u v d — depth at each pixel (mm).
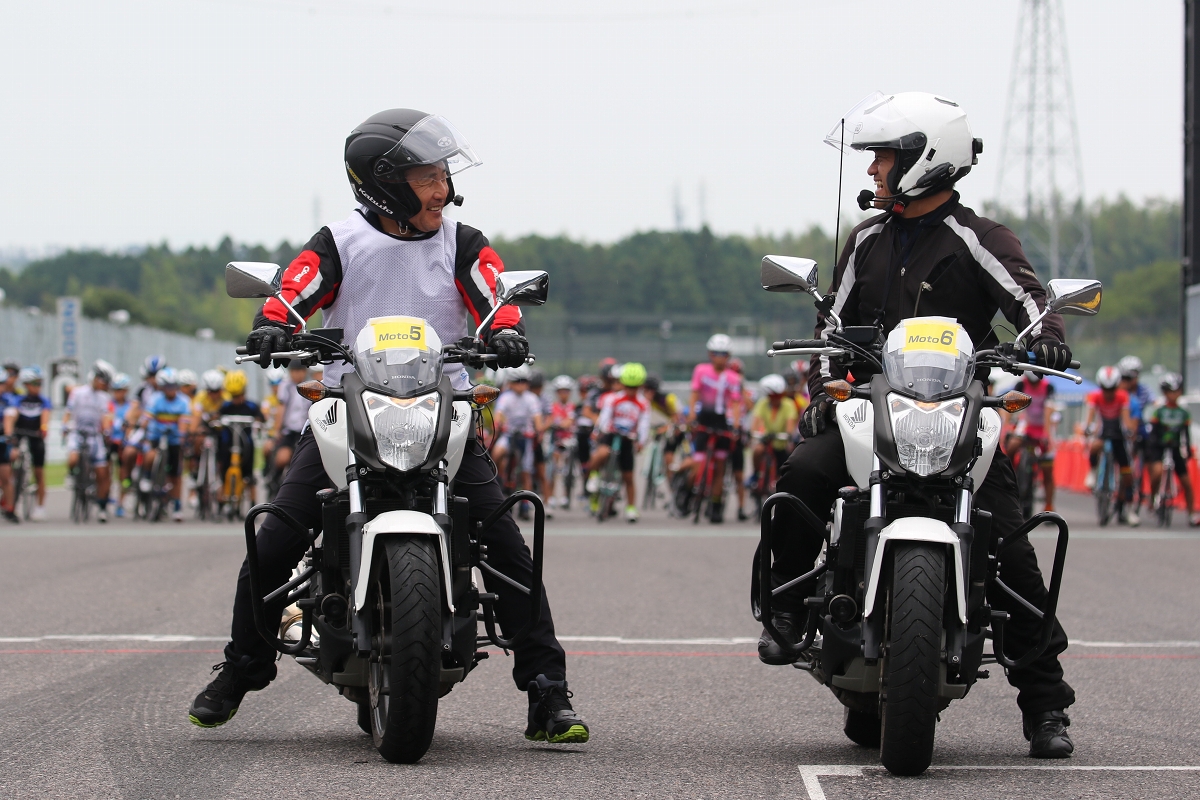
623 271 184250
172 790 7625
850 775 8117
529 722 8820
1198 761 8547
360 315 8789
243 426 31797
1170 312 148000
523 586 8719
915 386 7879
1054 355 8109
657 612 15844
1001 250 8547
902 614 7598
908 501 7973
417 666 7773
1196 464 37219
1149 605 16719
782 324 137500
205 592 17344
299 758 8469
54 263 183625
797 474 8516
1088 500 42250
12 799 7438
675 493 33562
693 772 8195
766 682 11531
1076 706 10500
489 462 8797
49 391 55562
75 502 31406
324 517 8172
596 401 36125
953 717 10242
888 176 8617
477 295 8836
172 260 182250
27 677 11352
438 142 8609
